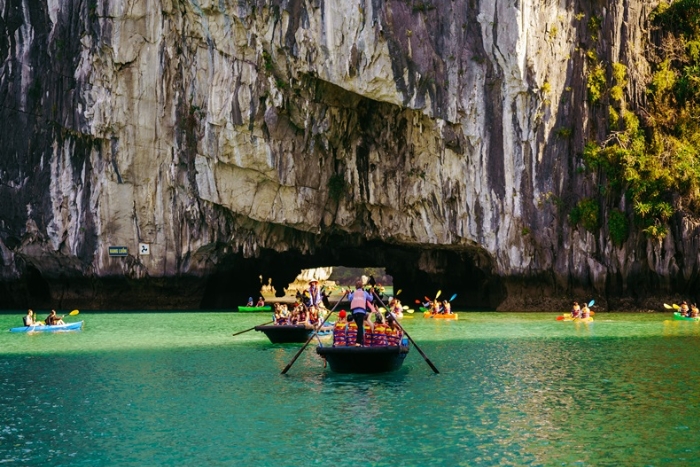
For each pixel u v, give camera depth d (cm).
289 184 4259
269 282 6038
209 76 4228
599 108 3834
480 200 3953
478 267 4438
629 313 3738
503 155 3872
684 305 3425
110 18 4325
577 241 3850
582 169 3819
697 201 3744
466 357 2164
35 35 4472
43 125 4506
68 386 1748
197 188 4406
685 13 3900
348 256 5072
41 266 4653
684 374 1855
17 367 2041
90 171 4512
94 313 4266
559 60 3825
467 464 1161
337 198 4369
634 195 3756
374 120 4209
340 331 1912
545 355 2197
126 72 4378
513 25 3709
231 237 4541
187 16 4234
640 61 3869
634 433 1316
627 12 3853
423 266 4809
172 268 4547
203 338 2783
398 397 1597
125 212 4519
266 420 1413
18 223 4553
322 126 4153
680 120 3831
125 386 1742
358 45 3794
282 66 4028
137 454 1220
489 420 1402
